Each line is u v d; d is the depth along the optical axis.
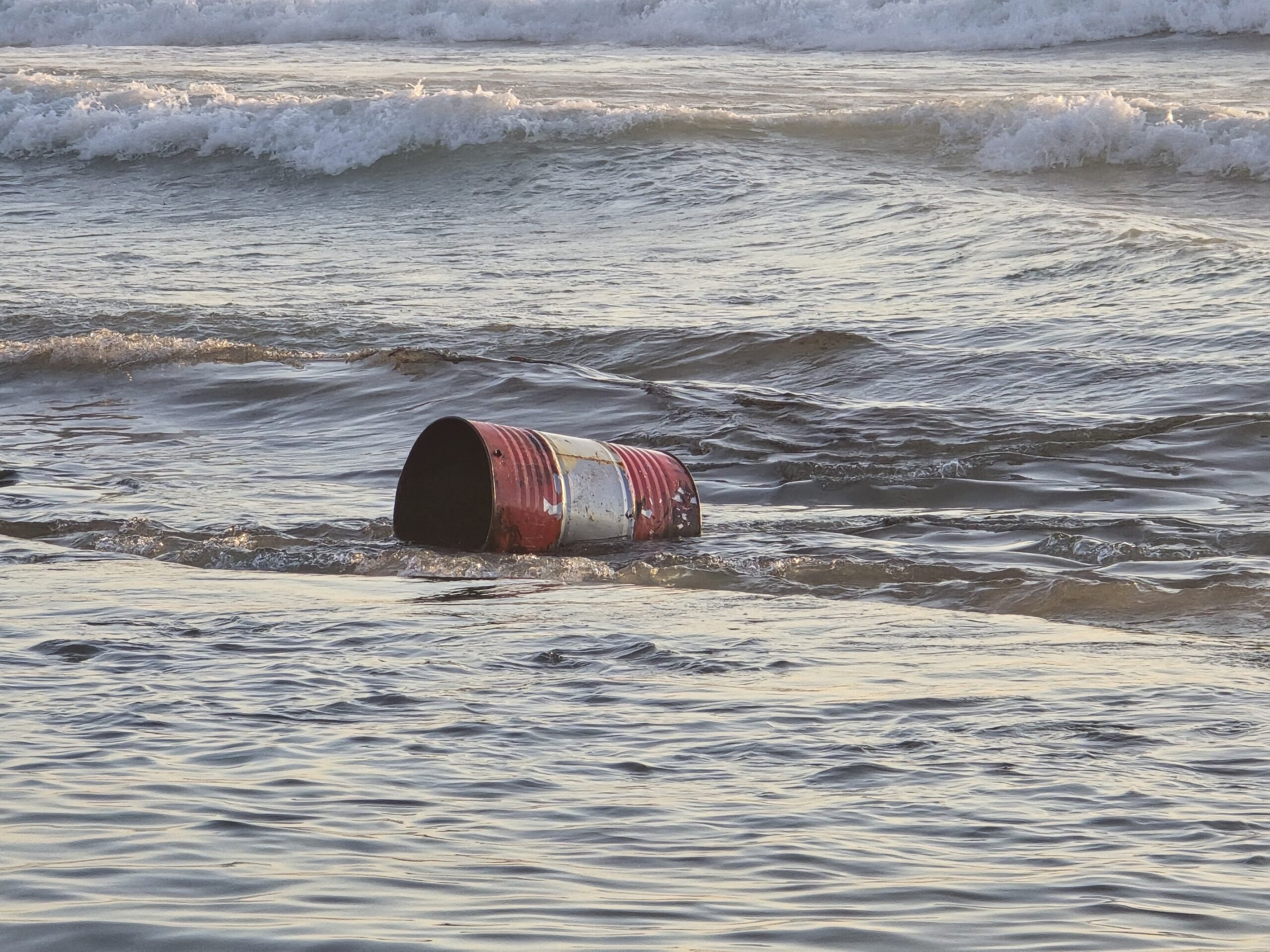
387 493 39.56
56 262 83.25
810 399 48.41
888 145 103.31
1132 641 23.58
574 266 78.25
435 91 122.50
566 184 99.94
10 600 26.91
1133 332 56.16
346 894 12.30
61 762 16.42
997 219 79.06
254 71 142.50
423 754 16.98
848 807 15.12
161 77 138.25
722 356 56.94
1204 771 16.39
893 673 21.23
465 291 72.00
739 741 17.64
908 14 152.50
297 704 19.36
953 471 40.00
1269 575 28.66
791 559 31.17
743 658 22.23
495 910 12.02
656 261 78.62
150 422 50.56
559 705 19.38
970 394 50.41
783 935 11.55
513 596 27.59
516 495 32.56
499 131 109.06
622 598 27.38
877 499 38.56
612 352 58.47
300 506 37.84
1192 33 144.88
